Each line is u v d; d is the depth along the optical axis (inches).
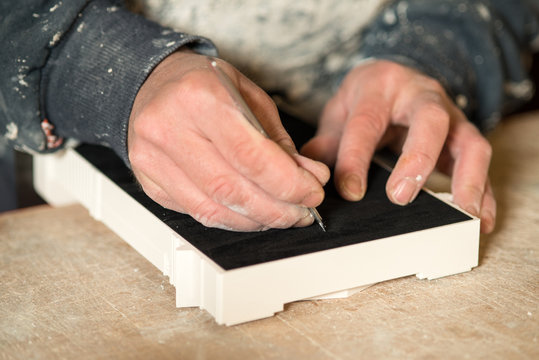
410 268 21.6
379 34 38.1
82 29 24.6
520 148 38.2
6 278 23.5
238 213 20.2
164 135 19.5
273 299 19.3
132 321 20.2
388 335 19.0
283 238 20.5
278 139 20.9
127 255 25.4
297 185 18.4
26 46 24.6
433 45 35.3
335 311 20.4
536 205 30.1
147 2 31.4
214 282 18.8
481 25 36.5
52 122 27.4
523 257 24.6
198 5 32.7
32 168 37.3
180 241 20.3
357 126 27.3
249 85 21.5
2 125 27.2
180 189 20.2
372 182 26.3
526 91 41.3
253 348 18.4
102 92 23.4
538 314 20.3
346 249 20.0
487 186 27.4
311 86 41.0
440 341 18.7
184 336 19.1
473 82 37.1
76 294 22.1
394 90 30.0
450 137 28.4
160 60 22.2
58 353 18.5
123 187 24.6
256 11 34.5
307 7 35.7
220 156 19.1
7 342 19.1
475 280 22.6
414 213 23.0
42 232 27.8
